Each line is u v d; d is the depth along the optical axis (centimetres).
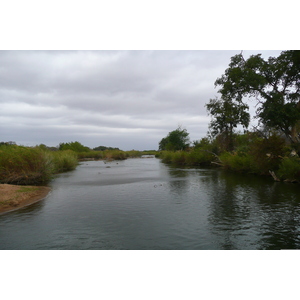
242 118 2459
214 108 3659
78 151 6669
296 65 1683
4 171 1738
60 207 1055
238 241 662
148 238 685
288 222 830
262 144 2055
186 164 4362
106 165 4162
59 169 2972
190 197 1270
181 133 6519
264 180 1919
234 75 1809
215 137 3903
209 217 894
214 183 1795
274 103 1648
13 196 1222
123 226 790
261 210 993
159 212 968
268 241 661
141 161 5612
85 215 924
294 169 1727
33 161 1859
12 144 2050
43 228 771
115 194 1366
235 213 948
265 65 1761
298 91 1814
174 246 627
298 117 1614
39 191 1438
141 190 1500
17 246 628
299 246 627
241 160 2506
